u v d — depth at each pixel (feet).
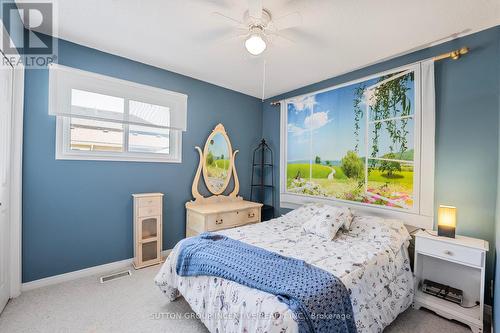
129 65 8.80
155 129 9.73
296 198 11.35
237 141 12.34
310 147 10.85
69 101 7.57
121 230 8.82
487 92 6.57
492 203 6.42
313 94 10.79
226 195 11.93
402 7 5.74
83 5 5.86
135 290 7.25
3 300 6.16
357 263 5.34
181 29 6.88
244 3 5.72
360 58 8.46
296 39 7.23
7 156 6.33
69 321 5.79
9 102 6.30
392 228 7.24
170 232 10.10
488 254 6.43
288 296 3.93
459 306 6.24
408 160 7.82
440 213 6.66
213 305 4.84
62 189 7.63
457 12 5.89
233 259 5.24
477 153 6.69
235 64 9.15
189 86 10.49
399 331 5.71
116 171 8.69
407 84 7.88
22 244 6.98
